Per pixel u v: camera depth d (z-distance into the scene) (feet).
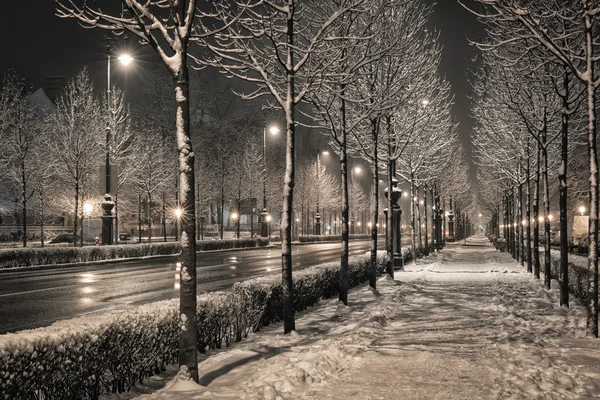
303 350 29.96
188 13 25.39
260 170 241.76
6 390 16.65
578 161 134.82
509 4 36.70
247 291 36.47
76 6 26.53
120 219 221.25
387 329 37.96
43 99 237.66
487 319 42.52
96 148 133.59
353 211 359.46
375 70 61.26
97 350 20.86
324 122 52.75
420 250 134.41
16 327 39.27
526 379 23.62
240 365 27.17
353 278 65.87
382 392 22.41
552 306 48.88
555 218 201.36
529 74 46.24
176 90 25.20
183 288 24.17
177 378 23.40
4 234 186.70
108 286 66.39
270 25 36.73
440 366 26.81
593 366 25.76
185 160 25.02
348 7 37.14
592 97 34.99
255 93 41.24
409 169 120.06
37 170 132.87
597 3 37.35
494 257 140.67
